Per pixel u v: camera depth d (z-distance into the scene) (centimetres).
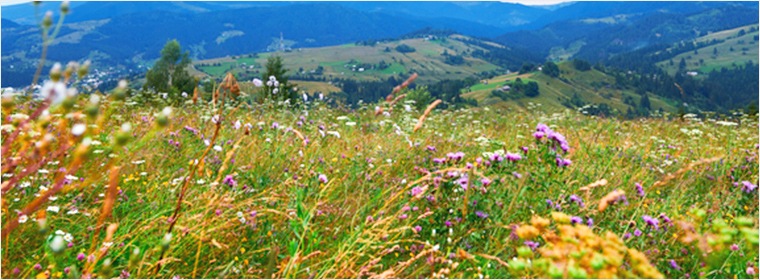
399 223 405
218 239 348
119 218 387
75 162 170
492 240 388
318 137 668
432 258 314
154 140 529
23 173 176
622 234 414
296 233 338
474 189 436
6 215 317
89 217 364
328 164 548
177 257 329
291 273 308
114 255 315
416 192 430
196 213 360
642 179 609
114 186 198
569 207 452
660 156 770
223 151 538
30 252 317
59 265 299
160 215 367
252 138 600
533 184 466
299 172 521
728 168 670
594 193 537
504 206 431
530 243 352
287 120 796
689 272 381
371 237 339
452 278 320
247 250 365
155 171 481
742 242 366
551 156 498
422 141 711
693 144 902
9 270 292
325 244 372
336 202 442
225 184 432
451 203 430
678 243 408
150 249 307
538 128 514
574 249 235
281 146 561
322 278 304
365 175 516
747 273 343
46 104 160
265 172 516
